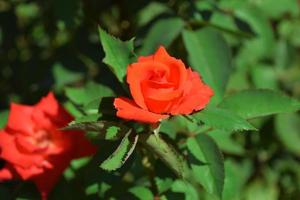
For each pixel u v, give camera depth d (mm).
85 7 948
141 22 924
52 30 999
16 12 1002
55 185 806
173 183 779
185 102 690
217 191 734
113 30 962
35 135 799
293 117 1017
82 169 805
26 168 790
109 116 718
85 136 774
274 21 1031
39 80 955
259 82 1005
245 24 934
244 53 973
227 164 821
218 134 834
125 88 722
